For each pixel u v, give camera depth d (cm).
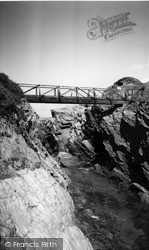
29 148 1473
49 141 2527
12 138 1315
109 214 1753
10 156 1190
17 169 1185
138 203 2028
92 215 1673
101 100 2723
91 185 2377
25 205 1022
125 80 3619
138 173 2403
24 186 1122
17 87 1689
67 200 1492
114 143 2778
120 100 2886
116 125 2819
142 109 2453
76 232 1244
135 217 1766
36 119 1908
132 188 2312
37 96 2169
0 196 925
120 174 2605
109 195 2147
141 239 1483
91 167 3131
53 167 1812
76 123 4394
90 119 3488
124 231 1555
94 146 3469
